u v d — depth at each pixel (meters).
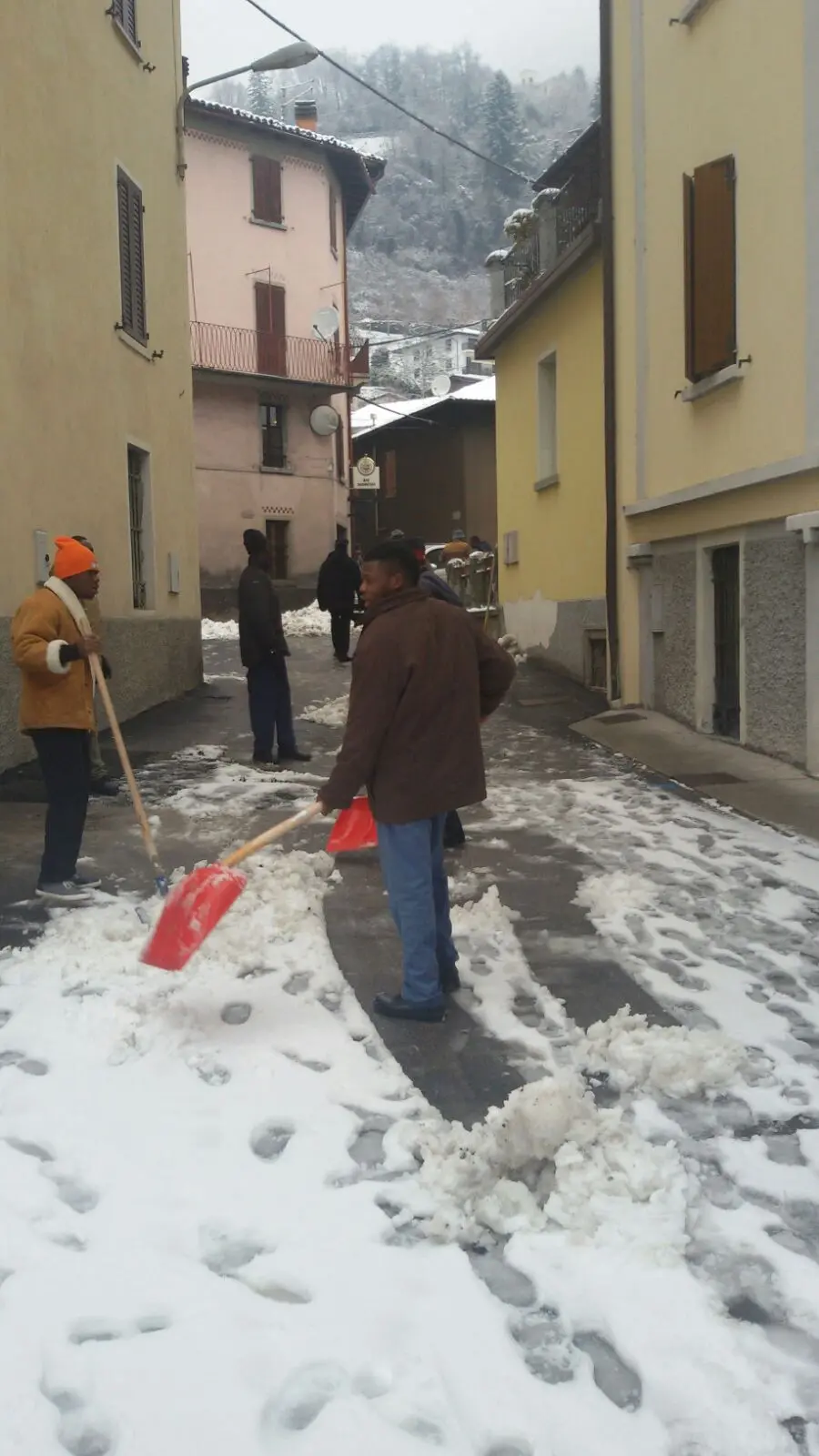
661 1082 3.50
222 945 4.57
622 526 11.59
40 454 9.36
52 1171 2.98
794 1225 2.80
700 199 9.41
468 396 34.91
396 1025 3.97
